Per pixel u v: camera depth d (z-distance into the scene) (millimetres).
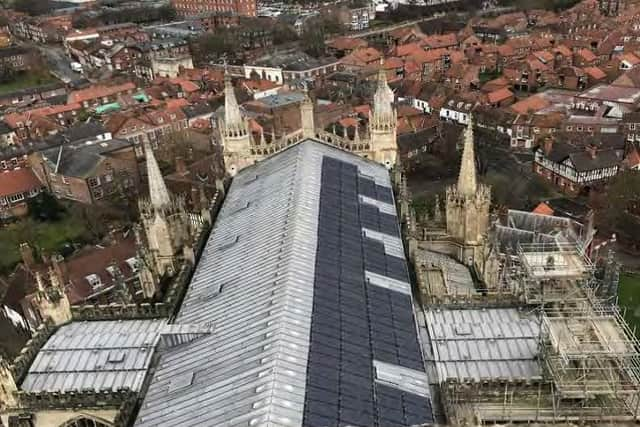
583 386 52500
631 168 158875
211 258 74438
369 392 49688
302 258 63625
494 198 160375
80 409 59125
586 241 123000
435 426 47438
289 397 46219
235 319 58875
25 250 131125
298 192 76875
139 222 155125
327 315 56750
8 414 59594
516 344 63031
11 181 182125
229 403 47406
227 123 94125
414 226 79312
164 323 67250
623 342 56000
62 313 68938
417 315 67875
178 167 165000
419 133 196250
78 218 169750
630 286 121188
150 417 50906
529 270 63281
